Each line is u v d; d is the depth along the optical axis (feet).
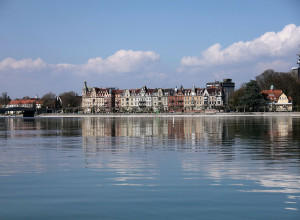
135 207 59.11
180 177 80.33
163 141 165.07
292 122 361.51
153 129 263.90
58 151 128.88
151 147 139.54
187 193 66.85
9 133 238.07
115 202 61.77
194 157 110.22
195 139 173.58
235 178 78.89
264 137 180.24
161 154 117.80
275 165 94.73
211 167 92.27
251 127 273.13
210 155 114.42
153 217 54.60
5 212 57.52
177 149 131.85
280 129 244.63
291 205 59.67
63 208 59.00
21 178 80.23
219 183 74.38
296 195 65.26
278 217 54.34
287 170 87.61
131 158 108.99
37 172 87.04
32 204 61.21
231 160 103.60
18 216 55.83
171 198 63.82
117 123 400.47
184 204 60.44
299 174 82.79
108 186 72.38
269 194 66.08
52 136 206.49
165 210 57.52
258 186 71.77
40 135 215.92
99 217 54.85
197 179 78.23
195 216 54.85
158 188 70.64
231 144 147.84
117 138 185.78
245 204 60.29
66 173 85.61
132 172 86.43
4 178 80.28
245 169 89.20
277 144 145.69
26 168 92.53
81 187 71.77
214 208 58.34
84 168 92.07
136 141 166.50
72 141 170.60
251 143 150.82
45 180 78.02
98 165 96.53
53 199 63.82
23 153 123.65
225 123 352.69
